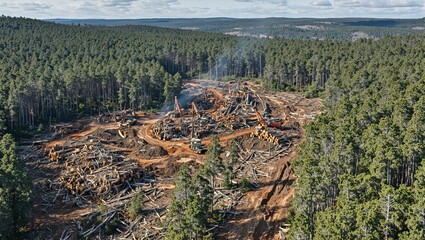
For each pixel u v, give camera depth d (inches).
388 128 2272.4
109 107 4650.6
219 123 3895.2
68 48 6594.5
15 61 5639.8
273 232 2191.2
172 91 4682.6
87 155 3002.0
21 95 3865.7
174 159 3088.1
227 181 2640.3
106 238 2158.0
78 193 2561.5
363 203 1681.8
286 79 5944.9
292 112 4510.3
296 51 6476.4
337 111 3002.0
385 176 1988.2
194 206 1867.6
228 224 2257.6
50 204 2480.3
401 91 3048.7
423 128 2106.3
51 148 3171.8
